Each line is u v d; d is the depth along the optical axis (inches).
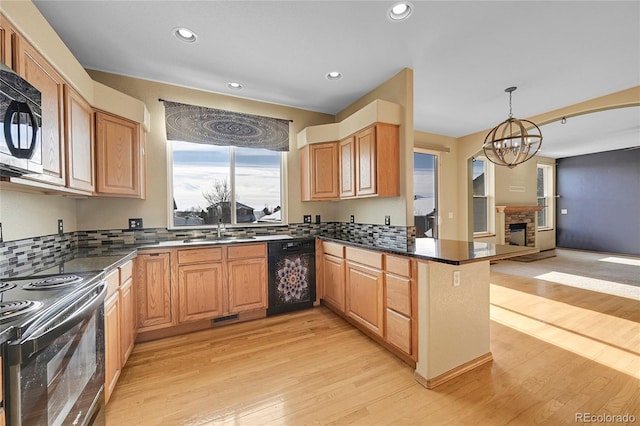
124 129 96.3
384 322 91.3
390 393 70.9
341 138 128.6
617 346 92.1
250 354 90.4
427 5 73.2
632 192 257.8
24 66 54.6
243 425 60.6
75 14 75.6
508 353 88.9
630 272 192.5
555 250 290.7
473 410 64.4
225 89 124.2
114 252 88.1
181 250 103.5
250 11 75.4
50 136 62.9
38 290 48.7
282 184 144.6
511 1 71.9
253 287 117.0
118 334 74.1
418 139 195.5
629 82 119.2
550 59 100.6
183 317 103.7
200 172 128.3
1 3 48.4
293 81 116.7
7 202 63.6
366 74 111.0
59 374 41.6
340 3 72.4
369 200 128.6
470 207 207.5
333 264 122.0
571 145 243.1
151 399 69.0
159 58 98.7
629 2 71.9
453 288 78.0
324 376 78.3
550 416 62.1
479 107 148.9
